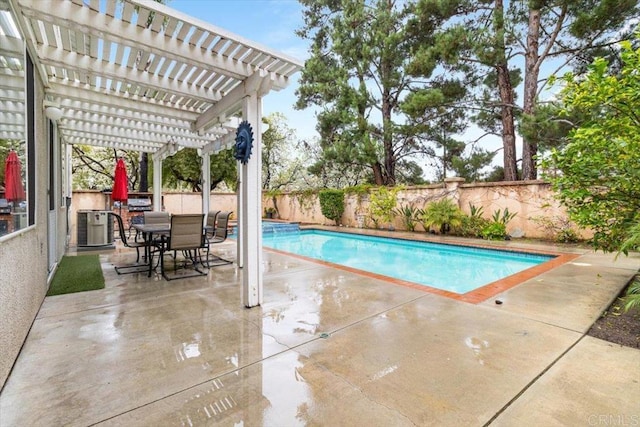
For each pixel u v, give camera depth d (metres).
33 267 3.03
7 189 2.25
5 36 2.31
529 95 9.64
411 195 11.04
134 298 3.82
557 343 2.58
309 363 2.32
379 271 6.52
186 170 14.54
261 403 1.87
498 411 1.78
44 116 3.95
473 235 9.31
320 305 3.58
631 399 1.86
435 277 6.05
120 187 7.99
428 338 2.72
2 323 2.02
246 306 3.52
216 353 2.47
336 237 11.39
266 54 3.42
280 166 18.73
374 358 2.39
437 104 10.48
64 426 1.68
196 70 3.98
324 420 1.73
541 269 5.06
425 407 1.82
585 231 7.63
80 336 2.76
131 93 4.84
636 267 5.12
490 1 9.84
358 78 13.38
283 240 10.91
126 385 2.05
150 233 4.96
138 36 2.99
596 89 2.93
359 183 17.52
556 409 1.79
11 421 1.71
